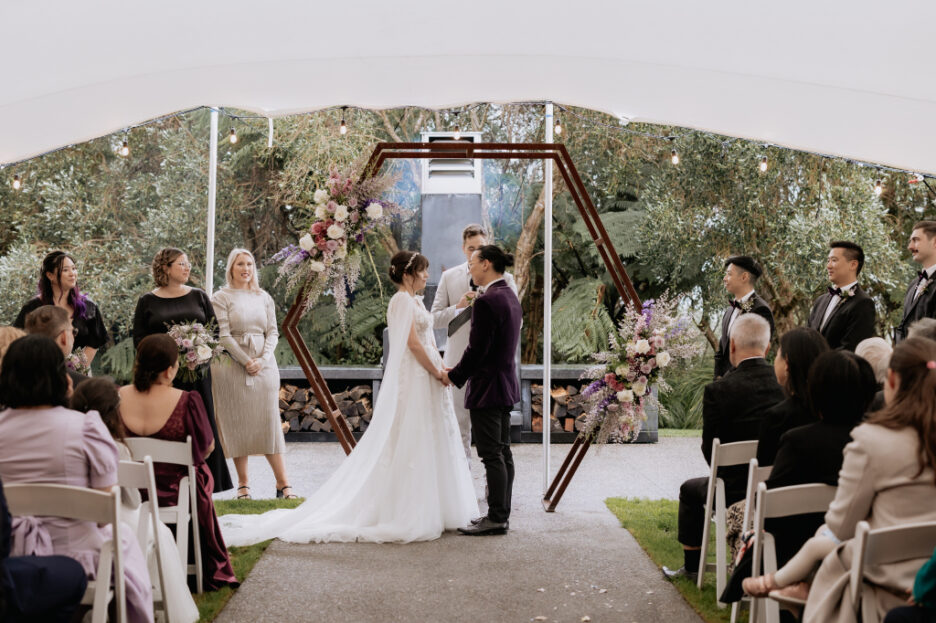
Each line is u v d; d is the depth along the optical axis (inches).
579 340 470.3
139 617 116.0
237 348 232.1
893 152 219.3
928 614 84.1
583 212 228.7
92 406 134.8
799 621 111.9
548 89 228.8
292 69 209.2
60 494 106.7
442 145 222.7
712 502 159.8
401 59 205.9
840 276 218.1
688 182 424.2
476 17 177.6
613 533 201.5
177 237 480.4
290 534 192.7
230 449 234.5
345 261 220.5
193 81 210.8
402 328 201.6
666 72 201.6
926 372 96.5
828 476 114.8
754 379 156.6
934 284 218.4
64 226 485.4
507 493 204.5
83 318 219.1
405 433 198.5
